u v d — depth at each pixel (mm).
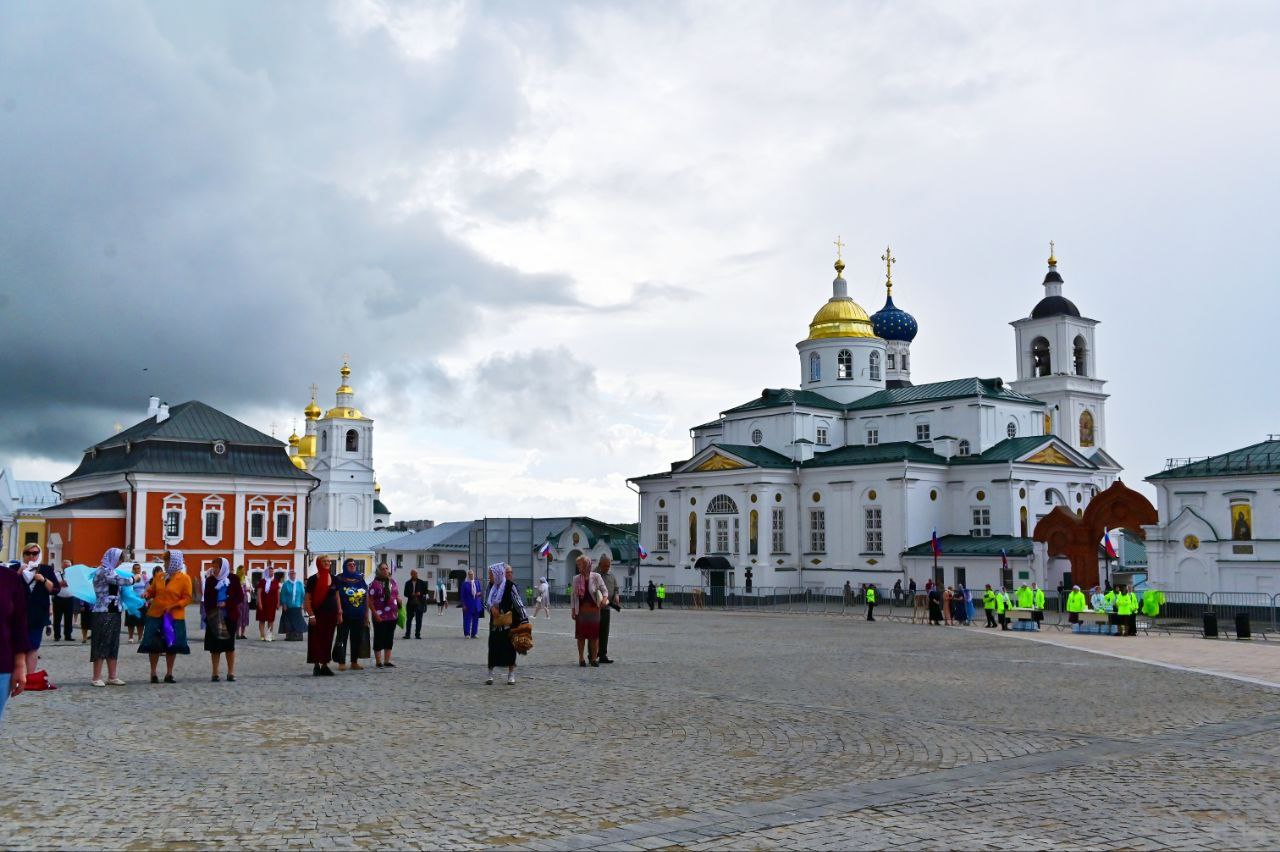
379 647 28922
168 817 11914
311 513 155875
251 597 48094
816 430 87188
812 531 82250
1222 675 27609
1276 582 54750
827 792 13219
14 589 11797
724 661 30875
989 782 13828
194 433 82312
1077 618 46906
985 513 78000
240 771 14422
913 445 82750
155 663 24625
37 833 11234
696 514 85812
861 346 91312
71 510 78750
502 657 24562
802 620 56656
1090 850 10742
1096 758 15508
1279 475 54938
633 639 40719
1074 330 105500
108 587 24219
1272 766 15039
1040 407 86562
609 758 15375
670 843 10961
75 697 22000
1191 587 57594
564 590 87812
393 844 10898
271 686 24156
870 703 21391
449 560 110250
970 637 43000
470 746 16344
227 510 81688
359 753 15750
